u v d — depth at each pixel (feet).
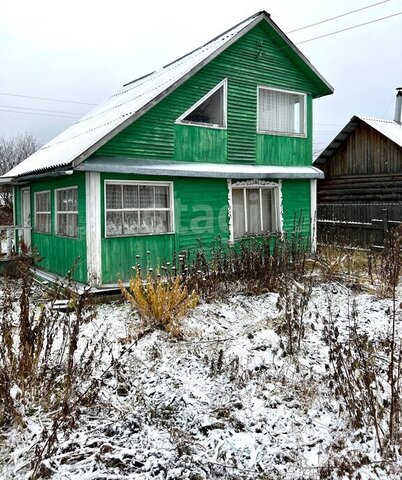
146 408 13.30
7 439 11.55
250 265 27.58
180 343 18.72
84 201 27.32
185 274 26.11
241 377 15.21
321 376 15.39
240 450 11.42
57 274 32.12
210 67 32.78
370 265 28.40
